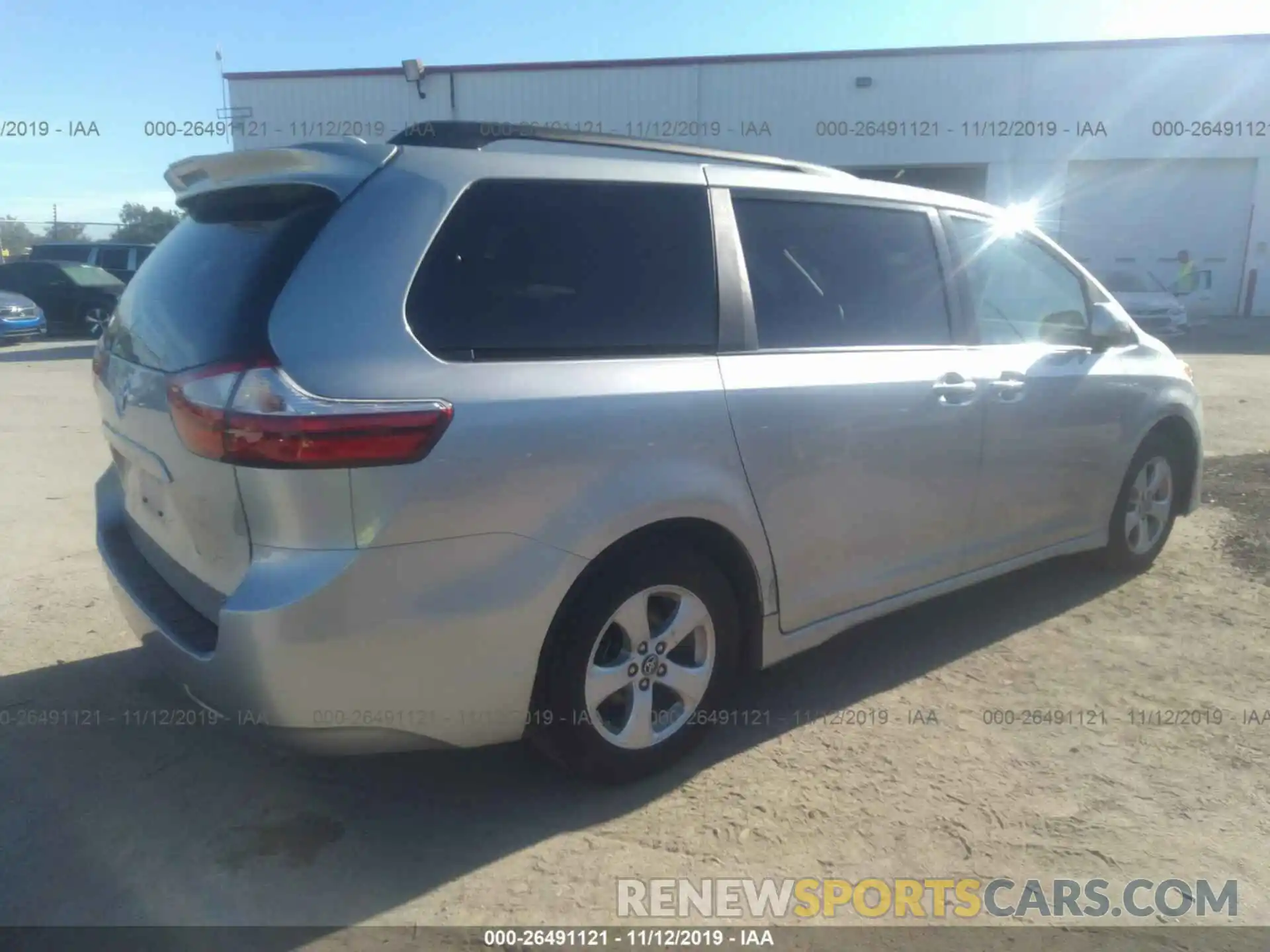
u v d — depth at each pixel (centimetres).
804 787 318
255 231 275
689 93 2197
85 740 342
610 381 287
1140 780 324
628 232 306
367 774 324
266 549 249
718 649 326
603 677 297
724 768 329
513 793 314
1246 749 343
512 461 264
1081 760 335
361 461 243
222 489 254
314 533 244
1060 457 439
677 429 297
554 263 289
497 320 274
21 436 875
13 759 329
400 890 268
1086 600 482
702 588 316
